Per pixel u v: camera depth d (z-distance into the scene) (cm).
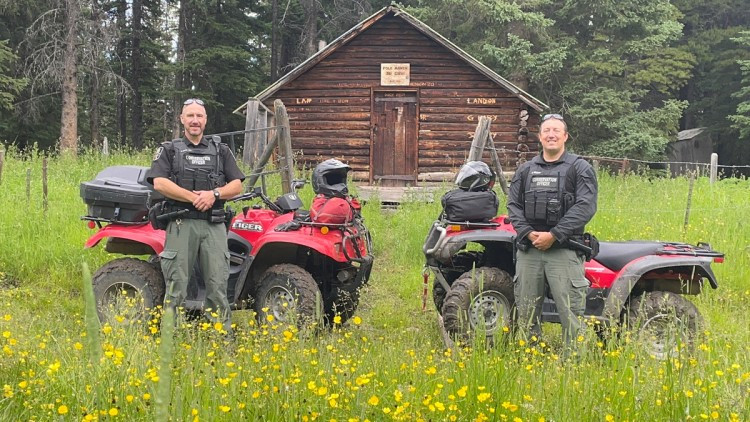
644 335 507
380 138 1641
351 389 339
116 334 409
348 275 619
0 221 866
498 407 332
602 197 1241
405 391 347
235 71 2906
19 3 2342
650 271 566
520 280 517
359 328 647
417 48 1628
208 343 470
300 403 326
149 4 2917
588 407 342
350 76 1638
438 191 1233
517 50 2147
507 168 1620
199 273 588
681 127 3909
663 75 2780
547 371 398
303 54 3234
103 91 3156
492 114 1625
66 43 2156
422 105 1630
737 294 741
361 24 1584
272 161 1449
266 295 577
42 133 2531
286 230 593
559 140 505
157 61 3056
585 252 507
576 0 2278
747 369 399
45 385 338
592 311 564
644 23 2280
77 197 1054
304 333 468
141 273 577
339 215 591
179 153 523
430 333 620
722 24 3566
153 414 310
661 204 1162
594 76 2398
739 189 1352
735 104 3134
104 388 324
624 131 2220
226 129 3095
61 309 665
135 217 594
